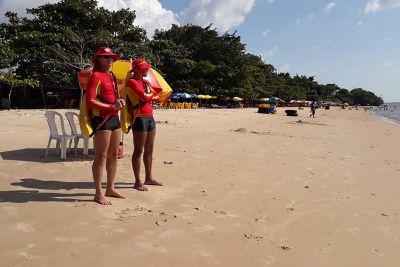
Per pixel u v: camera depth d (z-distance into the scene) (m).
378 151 14.97
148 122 6.55
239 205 6.23
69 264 3.73
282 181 8.17
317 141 17.14
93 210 5.30
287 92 108.81
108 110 5.61
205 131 18.67
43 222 4.76
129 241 4.39
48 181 6.78
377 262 4.46
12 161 8.24
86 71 8.00
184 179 7.71
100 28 40.41
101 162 5.63
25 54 34.50
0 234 4.32
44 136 12.61
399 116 80.94
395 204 6.95
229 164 9.67
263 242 4.75
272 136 17.98
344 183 8.41
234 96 70.69
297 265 4.21
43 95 39.12
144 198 6.14
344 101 195.88
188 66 59.56
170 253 4.18
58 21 39.00
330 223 5.70
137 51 41.41
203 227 5.06
